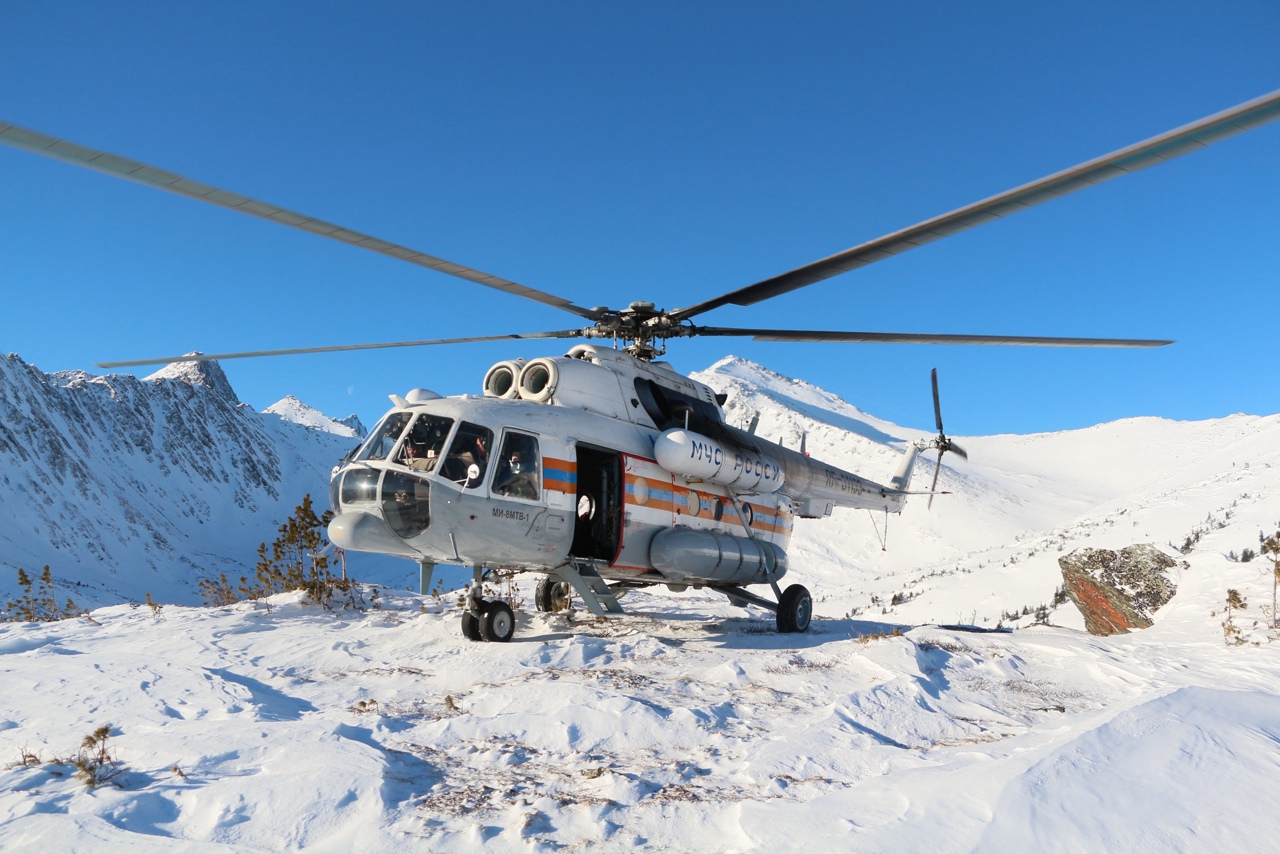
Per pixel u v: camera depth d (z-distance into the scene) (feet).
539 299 29.94
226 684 21.30
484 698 20.01
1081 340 30.68
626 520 32.86
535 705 19.11
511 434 30.17
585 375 33.58
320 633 31.63
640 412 35.22
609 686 21.61
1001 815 10.59
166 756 14.40
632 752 15.99
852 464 436.76
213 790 12.34
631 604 46.88
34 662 23.52
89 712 18.61
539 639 31.22
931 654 25.81
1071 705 21.38
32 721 17.94
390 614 37.96
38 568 535.60
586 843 11.09
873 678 23.22
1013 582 135.13
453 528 28.43
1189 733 13.87
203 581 44.45
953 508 372.58
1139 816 10.66
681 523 35.73
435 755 15.42
